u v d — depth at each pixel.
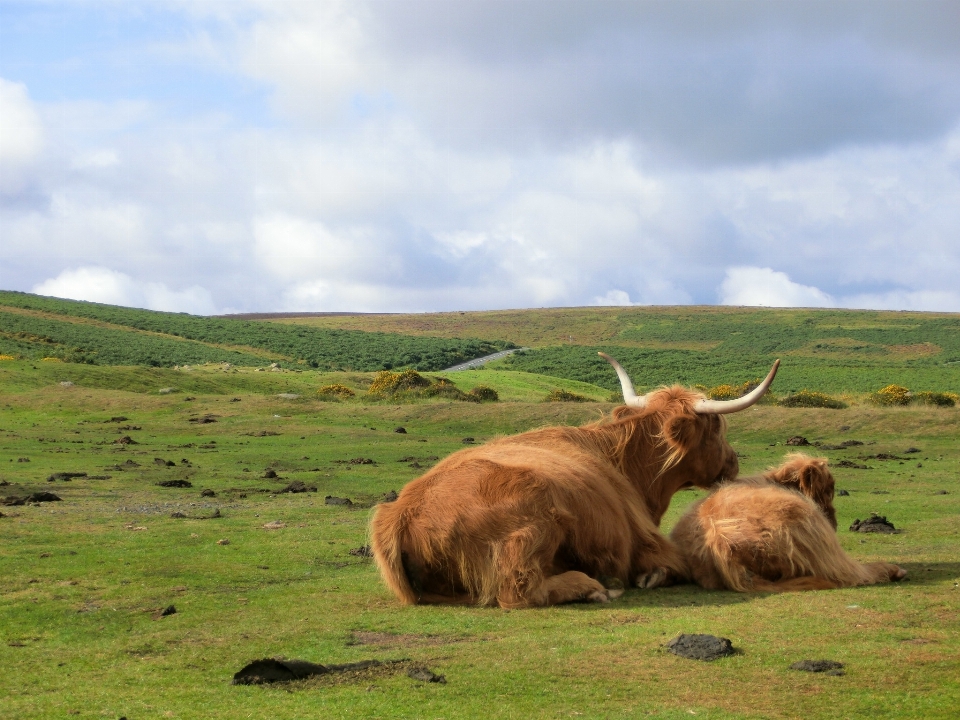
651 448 8.21
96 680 4.97
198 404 34.94
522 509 6.68
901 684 4.41
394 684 4.64
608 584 7.04
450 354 132.12
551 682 4.62
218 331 136.38
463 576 6.75
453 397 41.47
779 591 6.93
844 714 4.03
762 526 7.09
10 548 9.52
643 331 195.62
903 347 152.62
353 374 71.19
